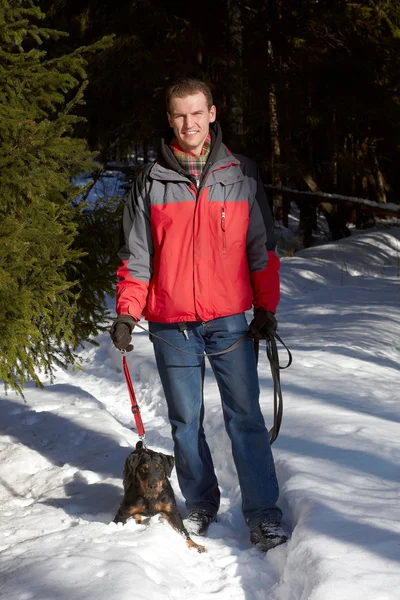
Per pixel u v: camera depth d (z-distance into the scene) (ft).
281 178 53.78
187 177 10.79
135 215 11.19
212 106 11.12
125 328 10.97
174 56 46.29
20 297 12.79
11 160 12.98
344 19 49.62
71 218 15.46
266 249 11.46
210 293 10.91
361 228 64.03
